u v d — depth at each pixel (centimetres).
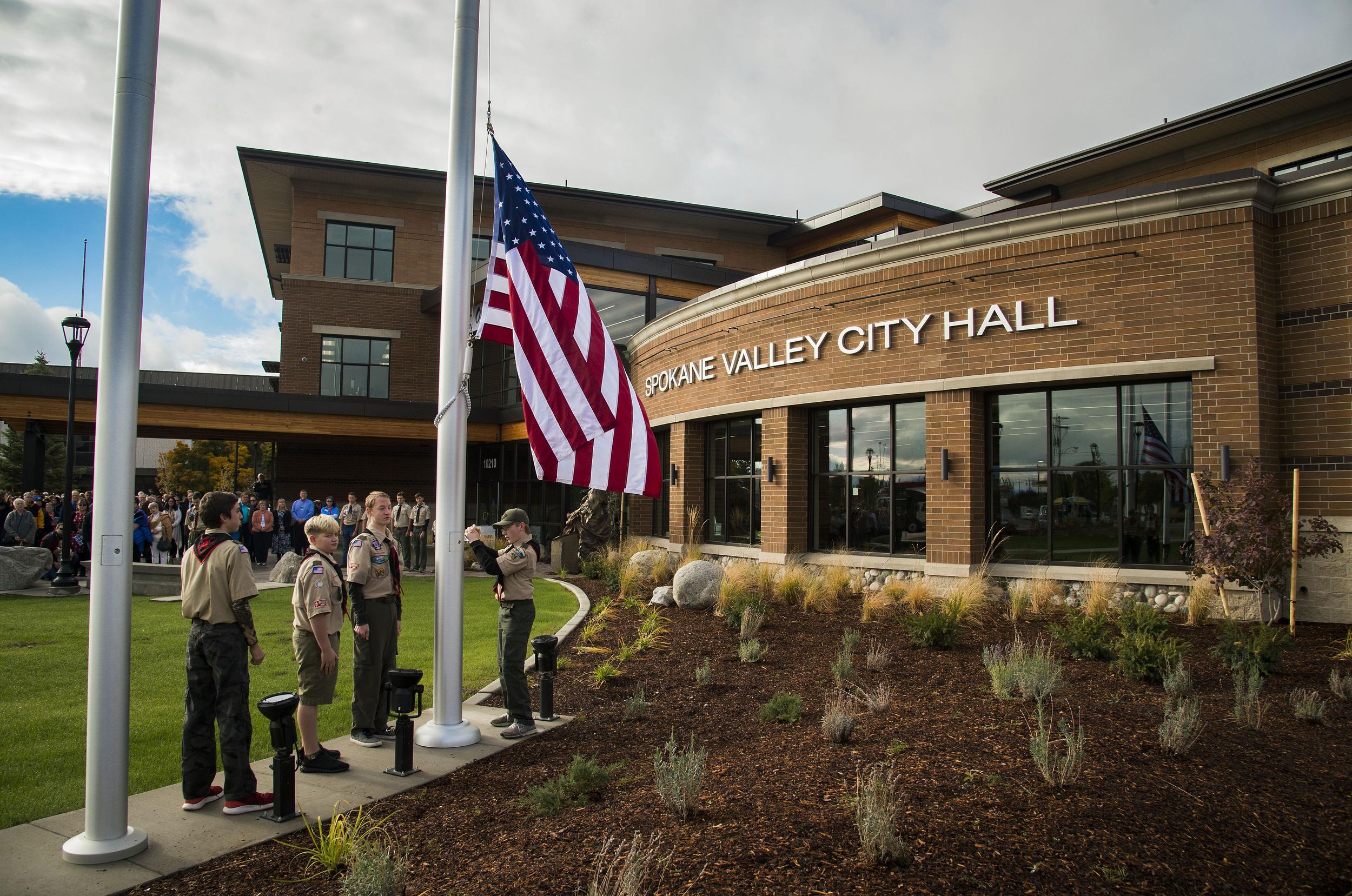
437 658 631
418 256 2916
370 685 622
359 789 524
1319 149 1836
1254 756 500
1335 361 1012
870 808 386
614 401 686
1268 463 1022
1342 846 387
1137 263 1092
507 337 680
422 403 2508
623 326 2277
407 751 552
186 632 1045
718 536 1723
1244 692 664
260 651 493
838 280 1380
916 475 1308
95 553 427
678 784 442
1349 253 1005
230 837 450
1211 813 417
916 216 2634
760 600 1130
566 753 603
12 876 400
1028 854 374
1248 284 1025
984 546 1214
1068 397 1172
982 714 605
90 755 423
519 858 406
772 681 786
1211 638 904
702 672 800
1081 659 805
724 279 2434
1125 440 1121
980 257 1212
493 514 2672
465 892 373
